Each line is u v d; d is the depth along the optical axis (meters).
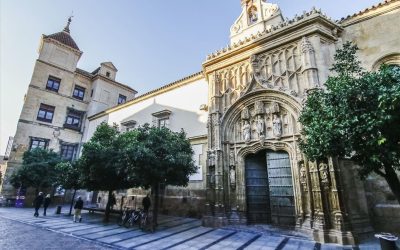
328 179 10.33
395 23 12.62
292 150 12.72
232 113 15.52
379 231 10.62
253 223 13.45
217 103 16.22
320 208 10.33
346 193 10.34
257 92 14.56
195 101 20.48
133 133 14.27
